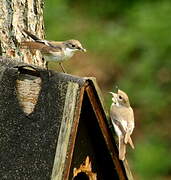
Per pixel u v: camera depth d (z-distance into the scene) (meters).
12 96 11.78
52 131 11.34
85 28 23.83
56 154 11.16
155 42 23.17
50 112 11.45
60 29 23.47
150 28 23.42
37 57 13.66
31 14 13.75
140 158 20.41
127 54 23.25
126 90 22.36
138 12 24.02
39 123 11.48
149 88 22.31
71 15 24.16
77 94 11.38
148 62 22.84
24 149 11.45
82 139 11.96
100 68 22.92
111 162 12.22
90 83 11.55
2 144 11.62
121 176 12.27
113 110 12.93
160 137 21.23
